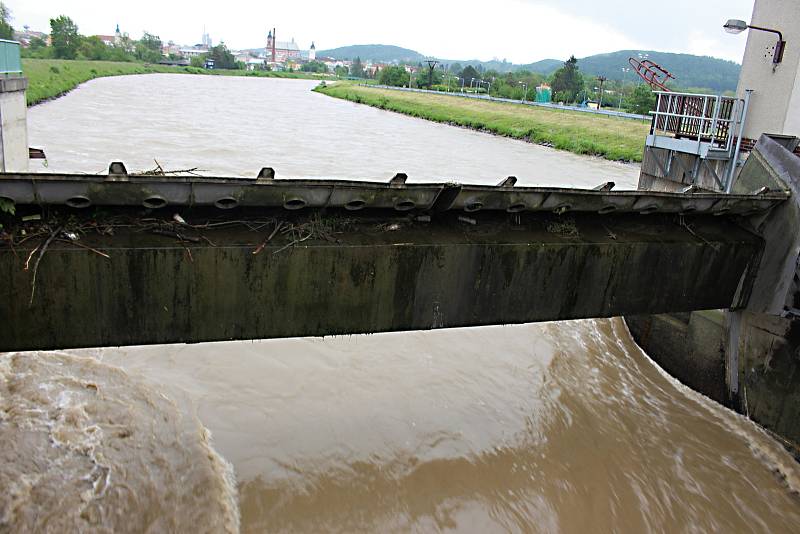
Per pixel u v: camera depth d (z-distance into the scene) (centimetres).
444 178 2883
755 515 900
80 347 690
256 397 1009
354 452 905
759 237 1011
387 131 4794
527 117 5456
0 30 7638
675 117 1633
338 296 774
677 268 959
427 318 834
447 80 12000
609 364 1266
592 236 908
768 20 1403
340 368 1125
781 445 998
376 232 794
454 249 809
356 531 776
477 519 818
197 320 721
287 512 789
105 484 779
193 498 782
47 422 868
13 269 634
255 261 719
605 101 8019
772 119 1402
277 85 12306
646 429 1055
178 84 9356
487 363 1209
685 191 1038
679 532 855
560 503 868
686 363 1198
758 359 1034
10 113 1527
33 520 716
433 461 908
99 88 6712
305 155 3238
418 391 1082
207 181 696
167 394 984
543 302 895
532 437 997
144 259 675
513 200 852
